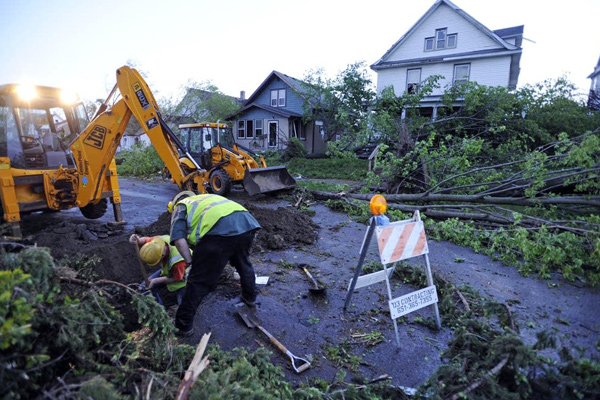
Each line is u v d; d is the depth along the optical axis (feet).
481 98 37.35
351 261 16.99
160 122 20.98
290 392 7.73
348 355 9.91
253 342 10.20
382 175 28.55
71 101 22.81
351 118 53.57
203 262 9.85
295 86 83.71
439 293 13.78
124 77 20.34
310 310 12.24
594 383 7.80
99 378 5.69
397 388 8.20
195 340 10.07
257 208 23.11
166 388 6.40
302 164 64.49
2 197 18.20
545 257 15.42
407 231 10.91
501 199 22.18
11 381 5.23
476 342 9.04
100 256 12.95
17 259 6.65
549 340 8.44
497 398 7.66
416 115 44.11
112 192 23.00
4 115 18.76
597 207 20.20
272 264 16.22
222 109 77.71
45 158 20.59
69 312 6.57
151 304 8.14
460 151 27.09
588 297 13.88
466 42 67.00
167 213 21.57
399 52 73.87
